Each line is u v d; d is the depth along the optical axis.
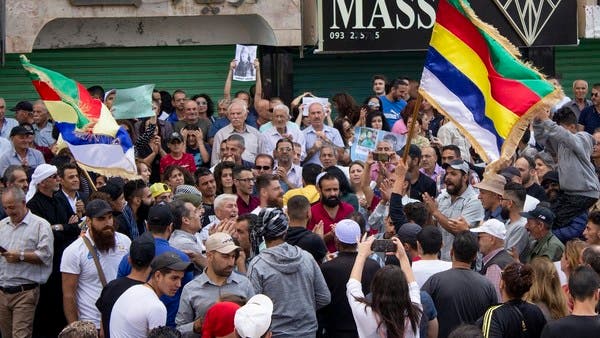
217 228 16.34
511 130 16.92
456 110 17.00
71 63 27.36
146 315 13.66
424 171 21.78
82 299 16.53
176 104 25.12
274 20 26.94
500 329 13.73
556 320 13.42
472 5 27.77
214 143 23.55
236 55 25.67
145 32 27.61
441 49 16.98
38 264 17.55
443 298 14.46
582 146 19.77
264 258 14.89
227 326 12.65
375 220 18.70
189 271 15.25
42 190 18.20
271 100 25.66
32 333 17.91
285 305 14.80
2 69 26.84
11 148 21.81
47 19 25.91
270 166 20.88
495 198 18.44
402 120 24.41
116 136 18.64
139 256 14.16
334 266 15.28
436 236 15.20
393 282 13.25
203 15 26.94
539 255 17.53
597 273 14.92
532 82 17.00
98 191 17.70
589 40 30.02
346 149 24.27
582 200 19.77
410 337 13.39
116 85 27.62
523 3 27.98
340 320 15.29
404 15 27.20
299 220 15.96
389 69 29.08
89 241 16.58
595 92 26.50
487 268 15.95
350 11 27.00
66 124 18.61
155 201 18.39
